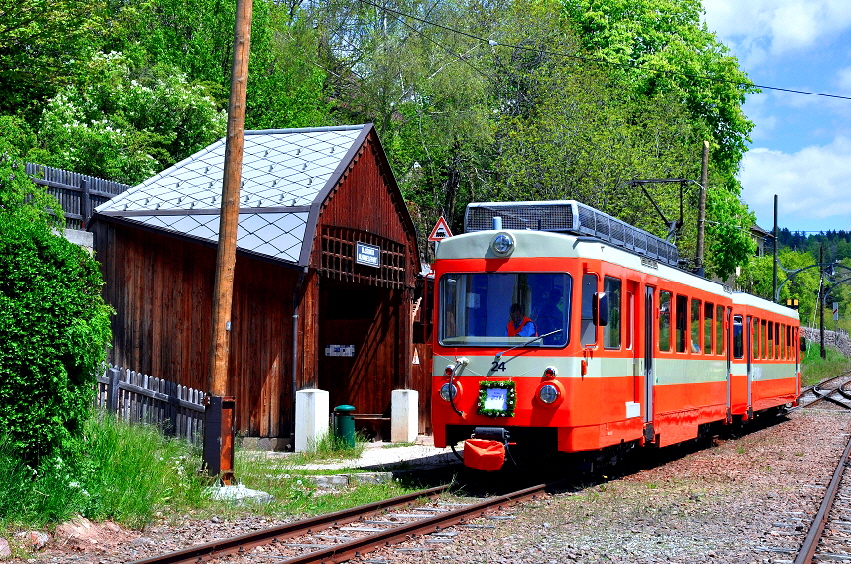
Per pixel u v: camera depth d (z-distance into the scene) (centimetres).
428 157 3838
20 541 880
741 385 2273
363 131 1955
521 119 3647
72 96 2695
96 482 1032
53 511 944
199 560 840
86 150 2547
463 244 1391
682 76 4384
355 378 2069
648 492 1333
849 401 3703
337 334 2094
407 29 3966
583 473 1470
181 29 3594
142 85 2983
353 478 1402
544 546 928
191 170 2047
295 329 1738
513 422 1323
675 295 1723
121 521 1012
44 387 975
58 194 1925
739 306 2327
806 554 888
